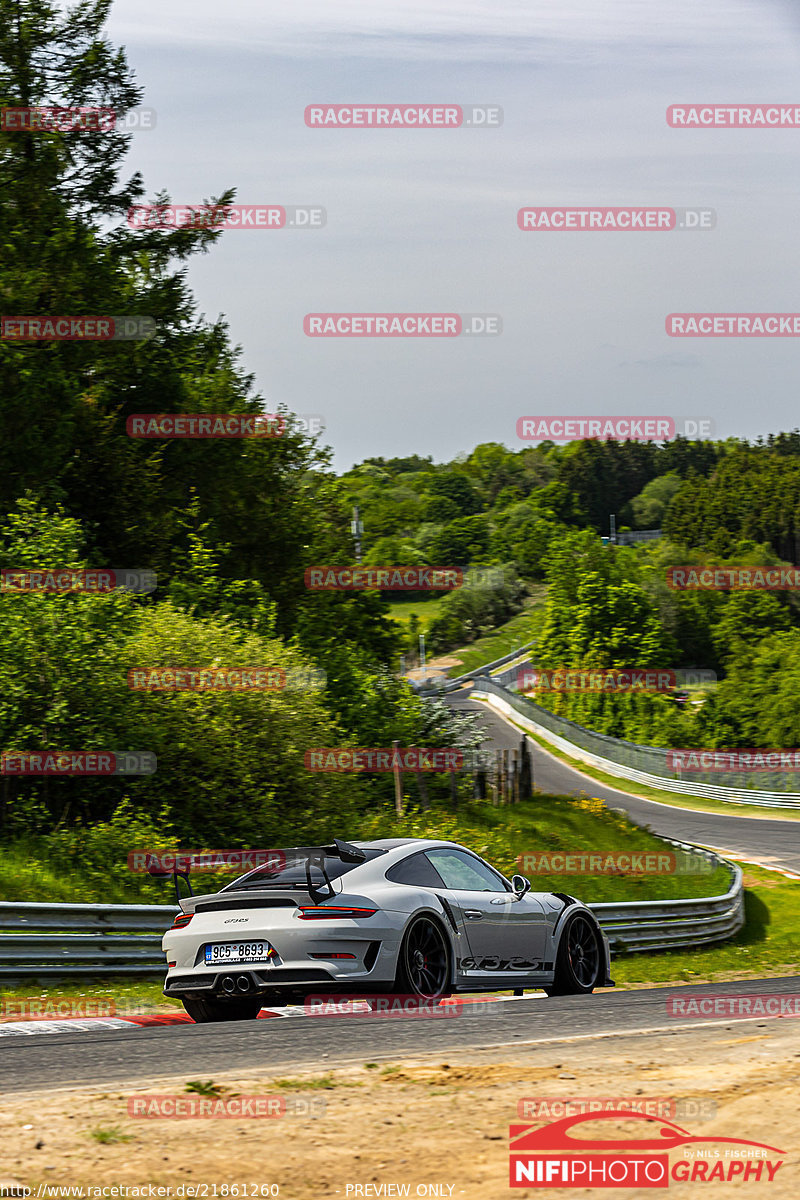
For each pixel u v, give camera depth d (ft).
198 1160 20.56
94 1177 19.63
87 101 156.25
